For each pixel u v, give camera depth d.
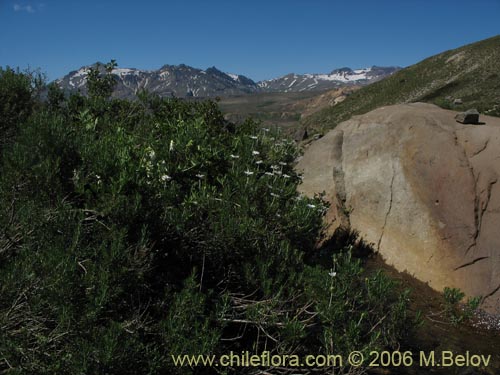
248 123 7.22
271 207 4.30
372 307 4.33
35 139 3.74
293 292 3.86
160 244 3.88
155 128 6.01
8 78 6.05
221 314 3.54
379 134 7.60
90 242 3.36
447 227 6.26
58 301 2.82
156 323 3.42
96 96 6.68
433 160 6.73
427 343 4.97
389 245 6.78
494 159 6.34
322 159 8.12
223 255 4.06
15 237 3.37
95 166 3.70
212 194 4.23
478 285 5.86
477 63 97.25
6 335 2.83
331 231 7.41
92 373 2.73
